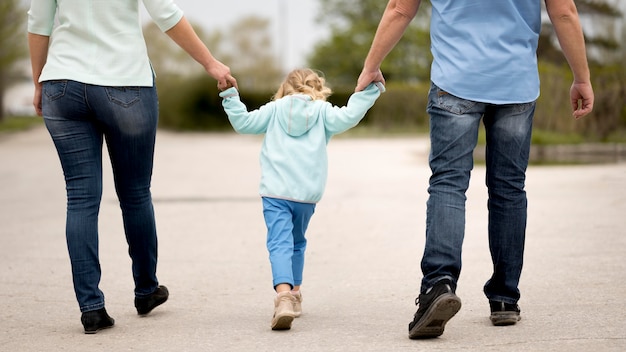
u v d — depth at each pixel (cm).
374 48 521
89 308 530
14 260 818
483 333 500
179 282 701
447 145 488
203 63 557
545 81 2222
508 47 487
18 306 617
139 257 566
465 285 650
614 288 620
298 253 575
